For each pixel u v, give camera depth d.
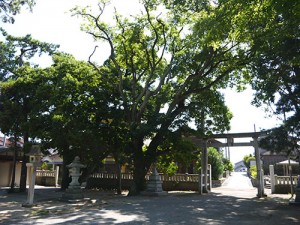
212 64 20.98
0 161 30.20
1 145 33.66
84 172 22.56
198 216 11.45
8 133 22.64
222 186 33.44
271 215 11.91
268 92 13.66
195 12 18.36
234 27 11.84
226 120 23.00
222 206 14.62
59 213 12.12
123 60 22.58
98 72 21.80
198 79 20.94
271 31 12.06
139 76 22.20
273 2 8.42
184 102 22.00
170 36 20.77
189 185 25.27
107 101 21.58
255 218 11.15
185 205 14.83
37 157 14.41
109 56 23.59
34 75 22.81
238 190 26.81
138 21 20.61
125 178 26.56
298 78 12.88
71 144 20.42
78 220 10.43
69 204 14.96
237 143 22.34
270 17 10.34
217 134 23.00
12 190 23.03
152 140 20.83
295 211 13.08
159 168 25.17
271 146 13.88
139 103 22.00
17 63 28.30
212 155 34.75
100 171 30.14
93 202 15.73
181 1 18.78
